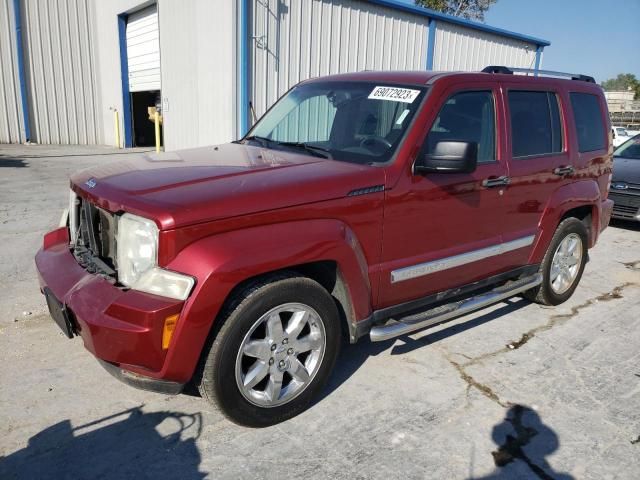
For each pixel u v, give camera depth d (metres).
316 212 2.91
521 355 3.99
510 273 4.35
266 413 2.93
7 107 17.61
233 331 2.68
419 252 3.51
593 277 5.97
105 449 2.75
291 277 2.87
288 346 2.93
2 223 6.80
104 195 2.82
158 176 2.97
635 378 3.71
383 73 4.04
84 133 19.34
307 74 11.77
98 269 2.91
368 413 3.16
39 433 2.84
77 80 18.80
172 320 2.49
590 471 2.75
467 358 3.90
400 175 3.27
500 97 4.01
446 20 14.32
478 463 2.77
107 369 2.73
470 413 3.21
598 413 3.26
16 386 3.25
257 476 2.60
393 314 3.49
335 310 3.08
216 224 2.59
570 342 4.24
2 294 4.59
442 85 3.59
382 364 3.75
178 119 13.83
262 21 10.74
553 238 4.68
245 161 3.34
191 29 12.28
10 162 12.92
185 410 3.11
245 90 10.86
